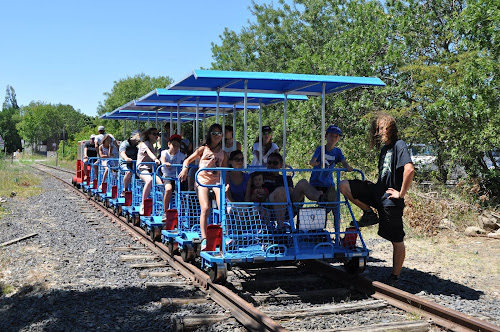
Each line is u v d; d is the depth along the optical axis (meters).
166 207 8.49
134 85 44.38
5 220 11.58
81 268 7.28
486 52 11.59
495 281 6.60
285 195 6.46
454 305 5.40
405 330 4.64
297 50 22.31
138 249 8.68
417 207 10.34
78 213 13.26
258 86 7.53
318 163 7.10
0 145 40.66
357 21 15.13
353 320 4.99
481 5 11.55
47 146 96.94
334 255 6.07
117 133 44.94
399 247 6.29
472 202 11.19
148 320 5.02
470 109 11.18
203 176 6.71
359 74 14.20
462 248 8.66
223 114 10.88
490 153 11.88
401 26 13.41
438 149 12.76
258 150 8.88
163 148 11.39
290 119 16.73
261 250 6.08
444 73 12.02
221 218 6.00
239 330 4.68
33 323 4.95
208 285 6.00
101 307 5.44
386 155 6.23
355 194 6.41
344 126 14.70
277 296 5.74
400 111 12.52
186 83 7.04
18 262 7.63
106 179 14.05
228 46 29.42
